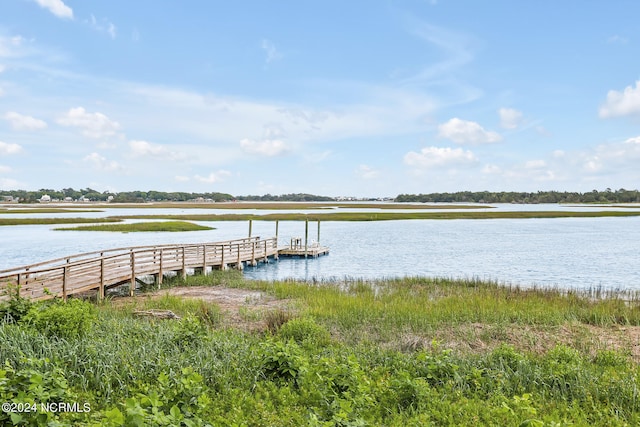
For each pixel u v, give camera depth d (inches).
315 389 289.6
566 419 265.4
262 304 657.0
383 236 2048.5
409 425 255.8
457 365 352.5
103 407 265.3
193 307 592.1
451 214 3878.0
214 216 3339.1
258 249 1290.6
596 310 592.7
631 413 282.2
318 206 6747.1
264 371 328.8
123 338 386.9
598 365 379.6
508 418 267.4
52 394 245.1
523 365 356.8
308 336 445.7
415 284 867.4
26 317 377.4
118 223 2541.8
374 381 327.6
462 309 595.8
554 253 1476.4
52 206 6299.2
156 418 199.0
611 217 3823.8
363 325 522.3
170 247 863.7
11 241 1691.7
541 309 602.5
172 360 334.3
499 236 2048.5
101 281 661.9
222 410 266.2
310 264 1249.4
